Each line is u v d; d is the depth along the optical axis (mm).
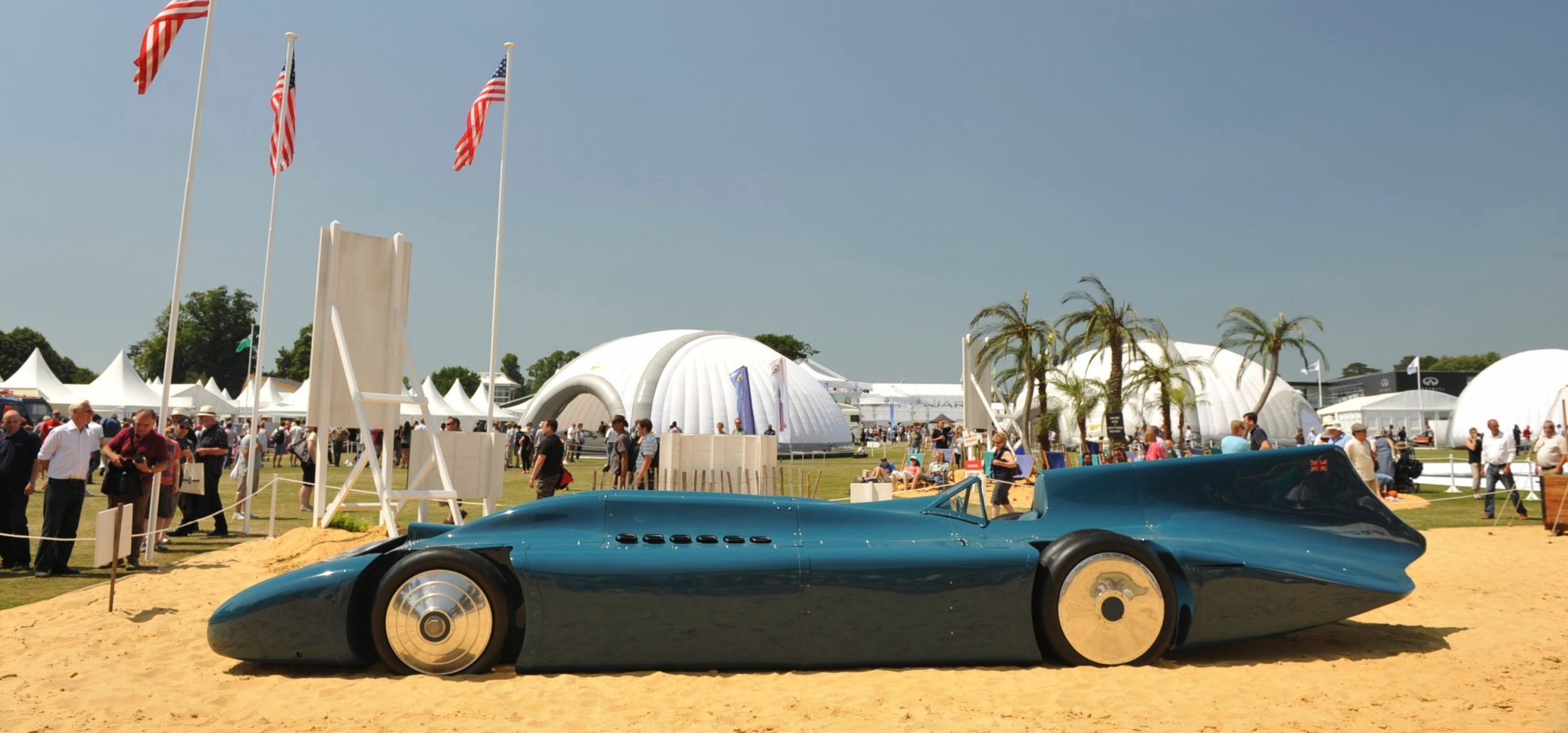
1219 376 59750
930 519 5699
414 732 4199
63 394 34719
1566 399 15344
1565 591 8227
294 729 4266
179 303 11555
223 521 13461
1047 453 25391
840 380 81438
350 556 5523
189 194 11398
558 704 4598
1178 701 4566
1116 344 32000
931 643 5227
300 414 41406
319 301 12398
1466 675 5098
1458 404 65188
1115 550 5324
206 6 11648
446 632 5090
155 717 4465
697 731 4164
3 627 6762
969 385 25438
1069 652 5262
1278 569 5410
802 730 4164
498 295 15141
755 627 5137
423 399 12219
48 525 9539
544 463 12297
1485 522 15109
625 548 5266
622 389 49312
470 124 15820
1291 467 5973
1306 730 4098
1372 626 6602
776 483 20453
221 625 5164
